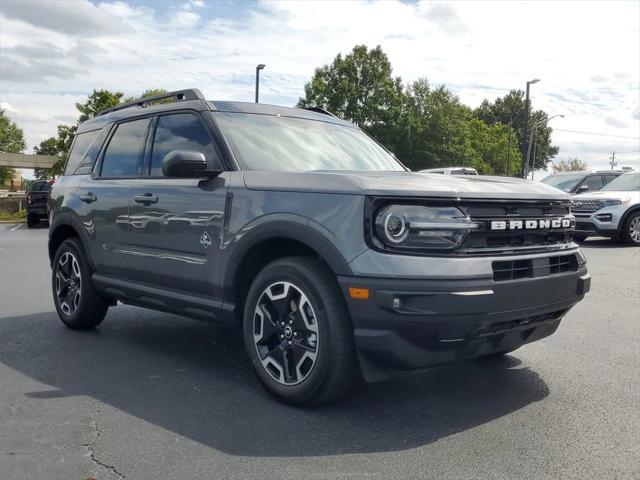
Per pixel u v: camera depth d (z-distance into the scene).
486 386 4.10
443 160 56.78
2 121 72.44
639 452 3.08
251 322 3.85
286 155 4.36
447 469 2.88
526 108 39.97
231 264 3.93
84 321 5.57
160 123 4.88
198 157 4.00
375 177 3.53
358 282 3.25
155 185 4.59
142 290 4.73
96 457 2.99
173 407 3.67
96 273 5.33
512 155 78.81
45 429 3.33
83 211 5.36
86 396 3.86
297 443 3.16
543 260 3.61
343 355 3.43
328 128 4.96
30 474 2.81
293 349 3.64
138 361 4.65
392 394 3.92
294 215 3.57
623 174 15.69
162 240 4.48
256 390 3.98
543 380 4.24
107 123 5.58
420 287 3.17
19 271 9.96
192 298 4.29
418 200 3.30
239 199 3.92
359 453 3.05
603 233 14.36
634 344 5.26
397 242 3.25
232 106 4.61
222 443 3.15
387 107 52.56
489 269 3.30
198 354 4.85
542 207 3.73
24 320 6.12
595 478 2.80
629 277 9.30
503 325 3.46
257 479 2.77
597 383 4.18
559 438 3.25
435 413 3.59
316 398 3.54
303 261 3.60
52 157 41.75
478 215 3.42
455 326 3.22
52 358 4.73
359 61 51.84
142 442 3.16
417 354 3.32
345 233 3.34
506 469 2.88
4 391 3.96
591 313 6.61
